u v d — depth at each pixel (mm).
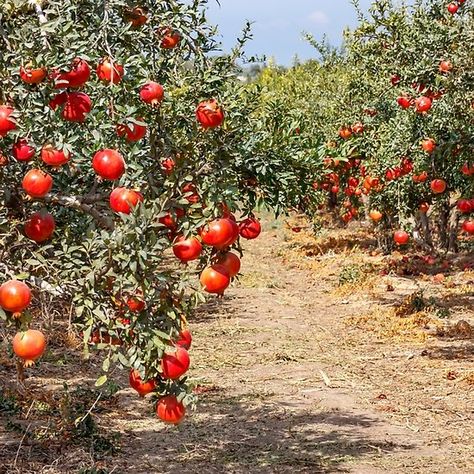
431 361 8500
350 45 12484
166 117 3770
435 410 6832
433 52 6910
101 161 3453
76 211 4000
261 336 9898
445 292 11977
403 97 7348
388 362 8555
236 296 12594
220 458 5645
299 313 11359
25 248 3652
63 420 5898
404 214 10305
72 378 7535
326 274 14273
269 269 15109
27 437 5781
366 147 11656
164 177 3809
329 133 13750
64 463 5387
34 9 3629
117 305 3490
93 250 3469
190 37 3959
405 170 9109
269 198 4094
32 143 3393
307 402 7105
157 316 3527
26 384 7129
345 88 13938
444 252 14445
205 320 10859
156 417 6570
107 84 3631
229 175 3768
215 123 3672
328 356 8859
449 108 7336
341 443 5945
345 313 11258
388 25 8852
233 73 3938
